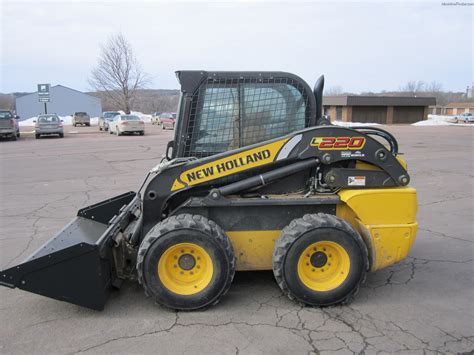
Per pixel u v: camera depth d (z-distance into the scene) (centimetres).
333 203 412
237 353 326
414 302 409
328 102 5691
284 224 418
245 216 415
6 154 1778
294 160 407
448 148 1903
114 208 528
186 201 409
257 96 424
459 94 11012
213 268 383
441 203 823
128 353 328
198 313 388
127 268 434
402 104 5416
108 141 2483
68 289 372
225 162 401
